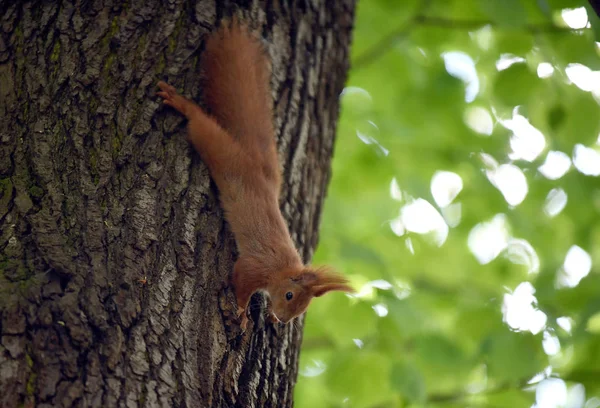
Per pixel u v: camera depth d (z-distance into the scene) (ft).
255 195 22.90
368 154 39.96
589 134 33.24
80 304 15.38
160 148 19.51
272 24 23.79
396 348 31.60
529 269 40.96
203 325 17.39
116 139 18.89
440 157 40.57
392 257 42.32
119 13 20.72
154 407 14.80
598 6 18.89
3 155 18.01
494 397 32.83
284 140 23.40
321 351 37.83
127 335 15.55
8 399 13.66
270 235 23.08
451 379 33.37
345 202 41.11
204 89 22.22
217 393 16.87
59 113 18.76
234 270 20.26
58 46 19.80
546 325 31.12
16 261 15.94
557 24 35.40
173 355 15.99
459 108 39.17
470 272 42.06
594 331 32.32
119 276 16.39
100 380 14.52
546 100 34.01
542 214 41.37
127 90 19.76
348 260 35.81
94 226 17.04
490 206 40.52
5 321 14.56
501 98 32.58
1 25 20.11
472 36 39.68
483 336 32.81
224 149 21.89
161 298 16.72
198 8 22.24
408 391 29.07
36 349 14.42
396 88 39.88
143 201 18.11
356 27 38.17
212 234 19.17
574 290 33.63
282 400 19.53
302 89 23.89
